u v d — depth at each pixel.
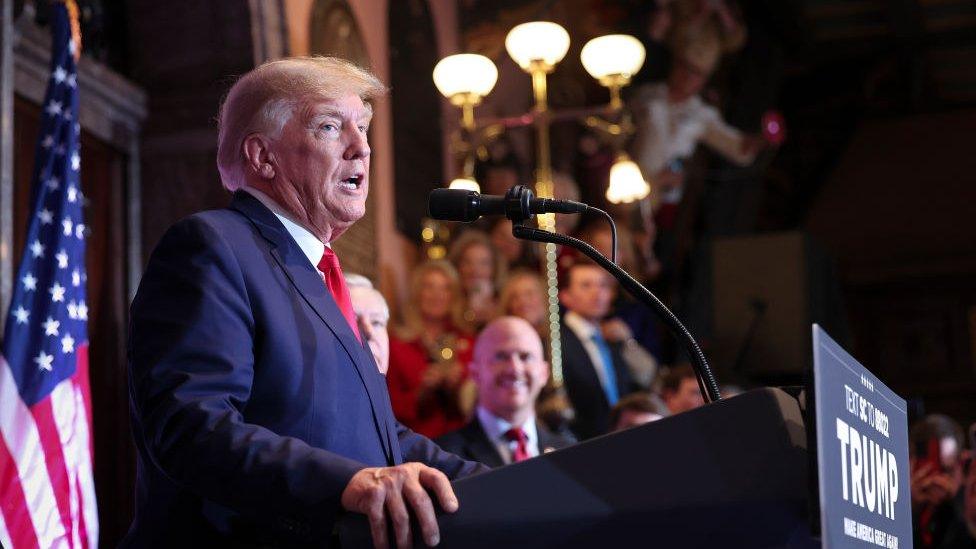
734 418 1.47
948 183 15.86
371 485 1.53
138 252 5.64
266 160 2.10
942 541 5.36
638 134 10.34
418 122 8.02
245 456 1.61
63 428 3.88
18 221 4.85
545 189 7.08
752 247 7.96
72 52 4.32
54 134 4.19
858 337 16.02
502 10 9.18
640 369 6.89
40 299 3.97
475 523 1.51
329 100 2.11
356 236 6.64
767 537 1.45
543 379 4.68
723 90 11.66
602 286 6.75
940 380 15.72
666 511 1.46
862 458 1.56
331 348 1.91
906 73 15.22
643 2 10.25
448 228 8.07
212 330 1.76
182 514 1.83
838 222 16.12
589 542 1.48
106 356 5.39
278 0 5.80
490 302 6.73
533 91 9.38
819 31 14.38
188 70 5.72
